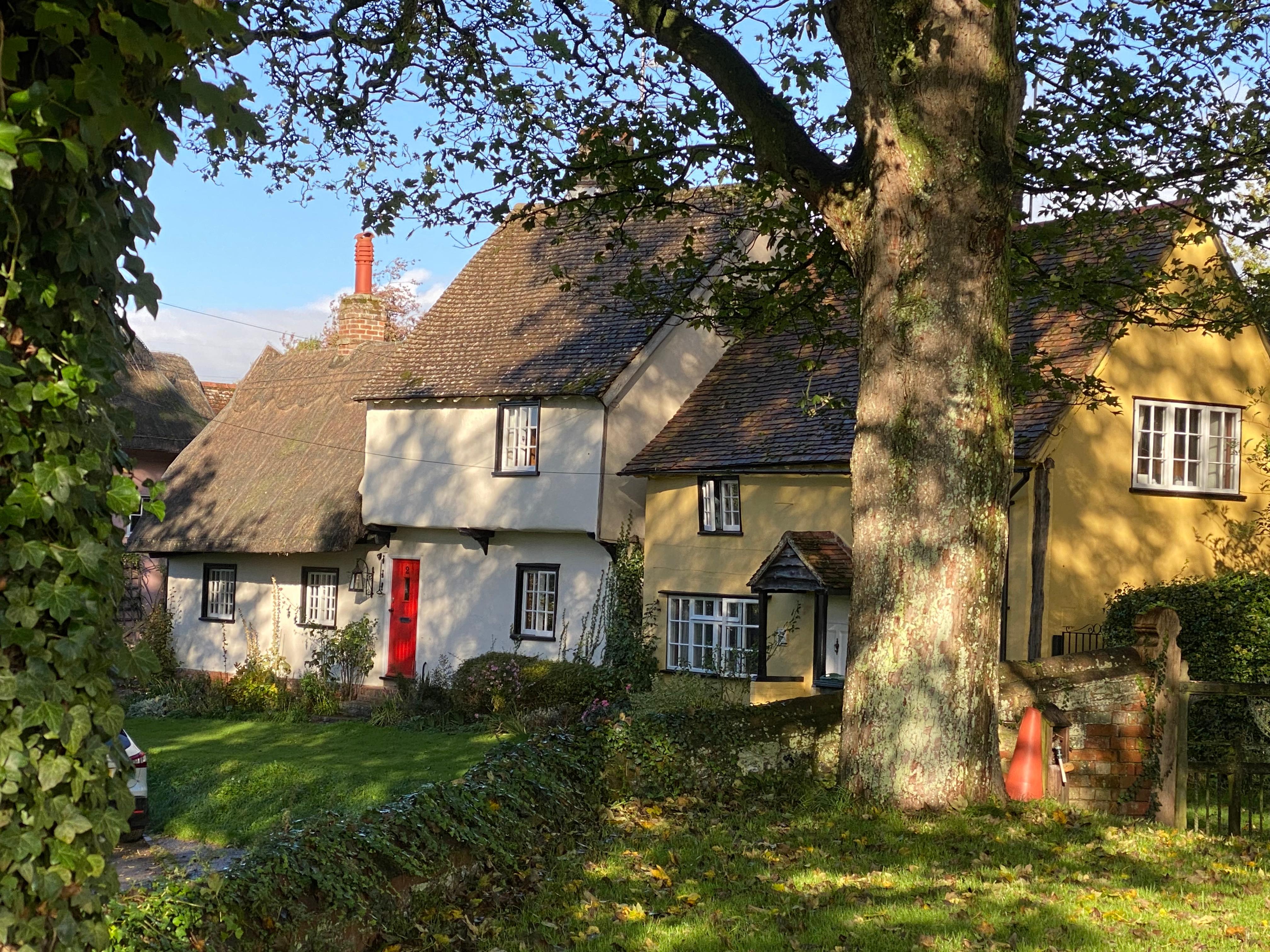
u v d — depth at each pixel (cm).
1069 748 1055
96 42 334
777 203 2014
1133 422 1784
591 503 2262
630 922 671
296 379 3209
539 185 1305
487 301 2673
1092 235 1612
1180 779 1059
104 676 363
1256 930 677
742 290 1427
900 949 630
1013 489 1684
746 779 992
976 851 815
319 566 2822
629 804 921
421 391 2509
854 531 963
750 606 2059
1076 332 1805
